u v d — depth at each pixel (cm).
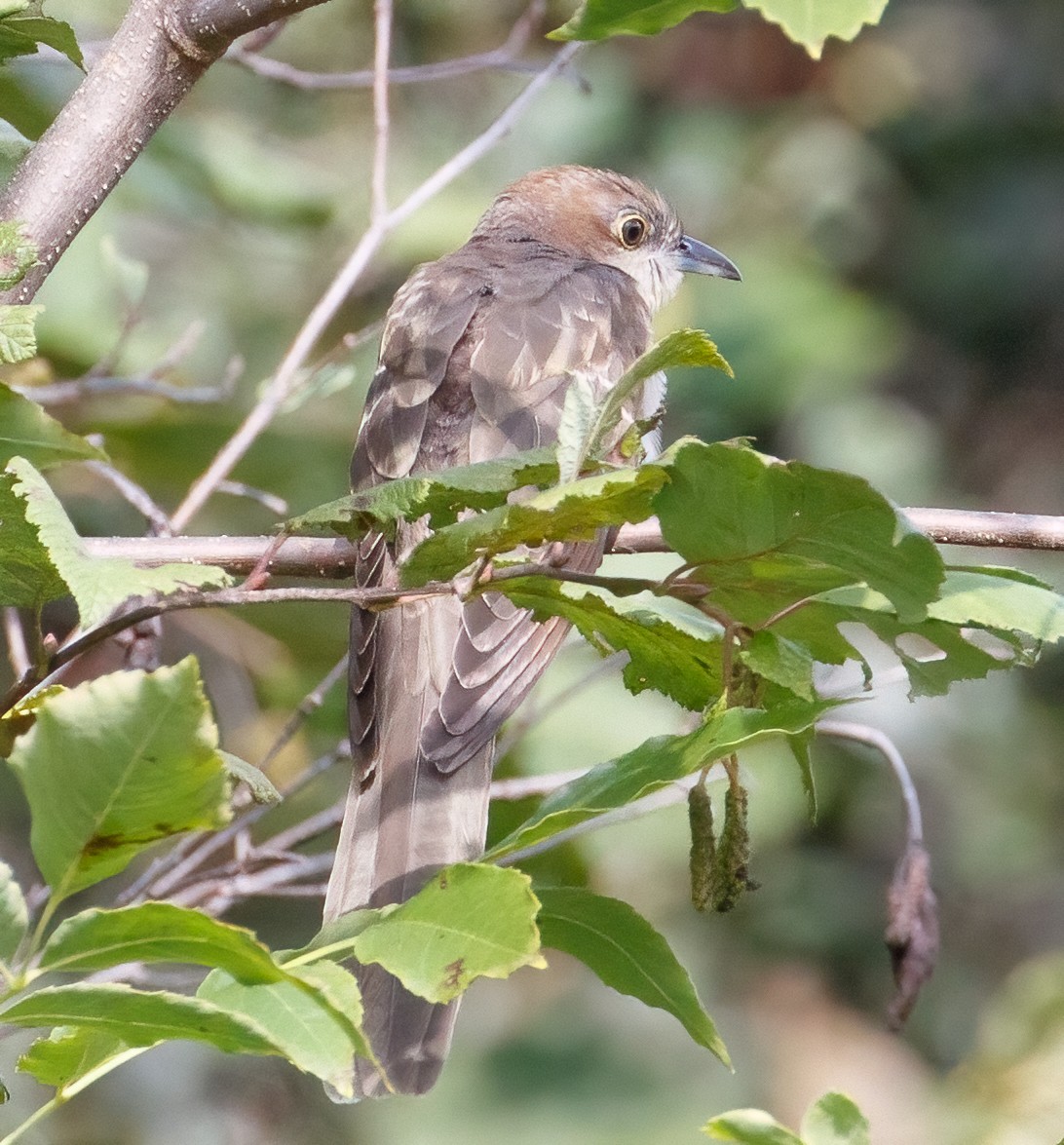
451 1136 1197
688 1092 1254
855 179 1524
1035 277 1559
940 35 1602
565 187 977
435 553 402
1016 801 1421
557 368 728
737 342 1430
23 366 807
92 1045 391
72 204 534
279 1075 1089
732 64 1507
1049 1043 1083
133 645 629
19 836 1013
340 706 909
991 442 1547
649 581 412
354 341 766
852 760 1387
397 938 369
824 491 381
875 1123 1279
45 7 950
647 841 1102
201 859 696
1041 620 424
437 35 1354
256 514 970
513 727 873
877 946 1356
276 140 1226
